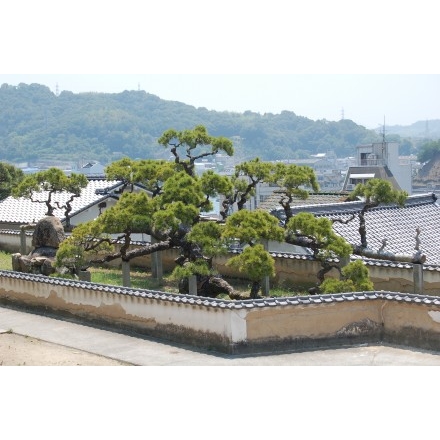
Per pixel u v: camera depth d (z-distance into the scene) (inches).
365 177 2287.2
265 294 826.8
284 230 778.8
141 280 952.9
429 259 1022.4
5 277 868.0
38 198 1499.8
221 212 915.4
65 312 789.9
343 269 714.8
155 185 973.2
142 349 653.3
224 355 624.4
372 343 659.4
